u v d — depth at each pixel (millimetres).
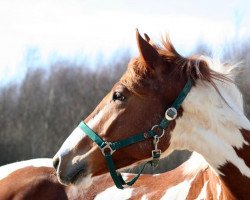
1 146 25359
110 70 25984
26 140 25250
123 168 4969
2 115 26359
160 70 4957
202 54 5102
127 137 4883
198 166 5367
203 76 4906
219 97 4891
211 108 4871
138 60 5012
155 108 4895
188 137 4910
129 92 4918
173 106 4879
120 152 4906
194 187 5316
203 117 4875
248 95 10930
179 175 5570
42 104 26141
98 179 5980
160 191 5555
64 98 25578
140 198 5625
